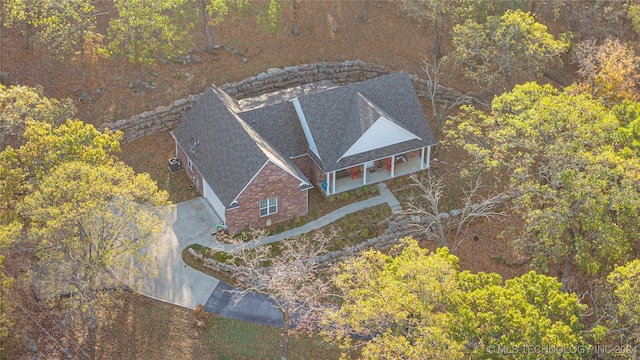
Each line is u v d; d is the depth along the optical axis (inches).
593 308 1688.0
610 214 1668.3
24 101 1715.1
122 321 1615.4
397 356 1266.0
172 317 1648.6
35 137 1569.9
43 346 1520.7
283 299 1600.6
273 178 1839.3
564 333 1267.2
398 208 1994.3
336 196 2017.7
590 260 1557.6
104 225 1467.8
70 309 1508.4
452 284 1336.1
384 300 1315.2
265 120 2012.8
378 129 1994.3
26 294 1614.2
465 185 2080.5
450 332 1291.8
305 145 2038.6
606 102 2060.8
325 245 1857.8
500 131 1732.3
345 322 1401.3
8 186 1519.4
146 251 1801.2
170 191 2010.3
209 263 1780.3
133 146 2140.7
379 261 1448.1
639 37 2605.8
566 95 1831.9
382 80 2106.3
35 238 1398.9
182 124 2062.0
